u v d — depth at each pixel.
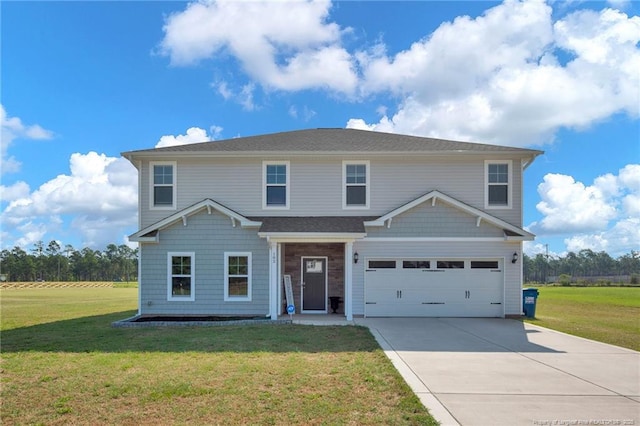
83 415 5.53
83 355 8.85
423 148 16.27
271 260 14.38
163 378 7.06
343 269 16.44
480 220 15.34
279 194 16.28
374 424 5.18
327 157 16.19
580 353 9.26
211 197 16.20
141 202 16.19
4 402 6.01
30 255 107.00
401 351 9.31
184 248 15.32
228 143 17.53
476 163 16.08
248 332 11.61
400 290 15.29
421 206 15.46
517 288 15.28
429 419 5.30
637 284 64.62
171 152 15.98
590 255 107.81
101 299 28.75
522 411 5.66
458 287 15.30
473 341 10.55
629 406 5.90
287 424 5.21
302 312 16.31
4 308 20.72
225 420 5.33
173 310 15.19
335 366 7.82
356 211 16.09
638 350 9.62
